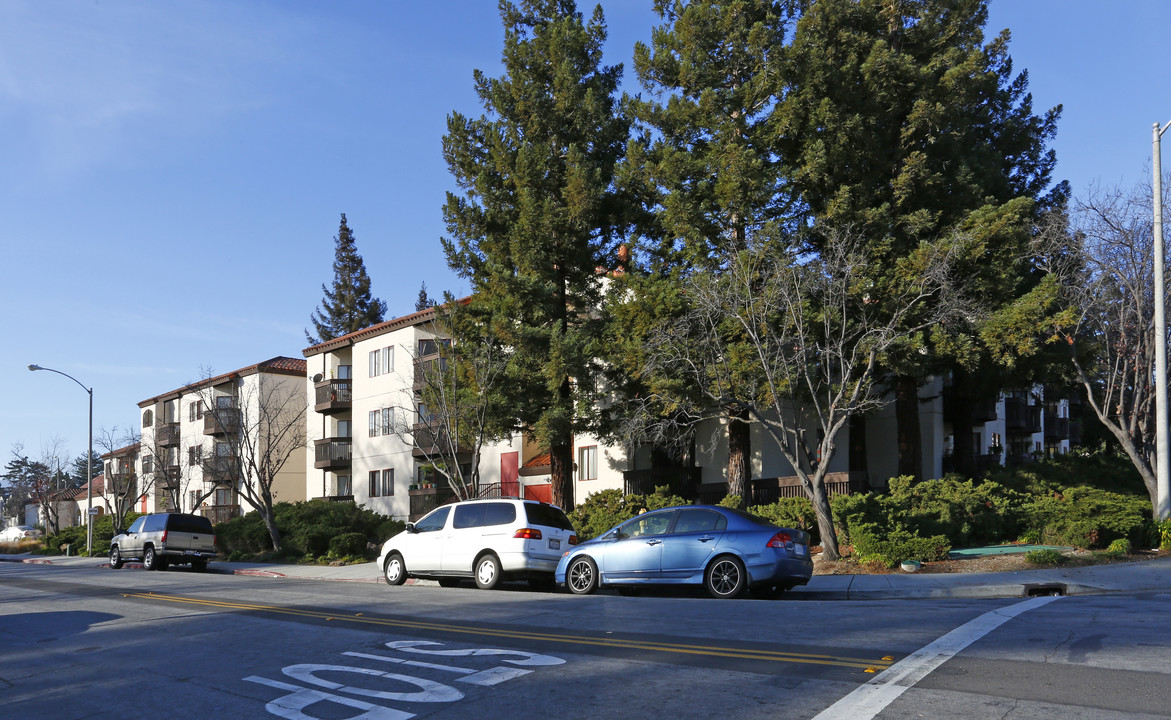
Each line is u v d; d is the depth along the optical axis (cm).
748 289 1920
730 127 2230
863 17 2239
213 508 4866
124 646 1095
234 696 773
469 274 2575
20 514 8725
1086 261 2153
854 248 2041
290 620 1253
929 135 2177
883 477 2881
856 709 614
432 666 839
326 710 700
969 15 2380
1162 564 1638
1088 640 840
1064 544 1911
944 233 2200
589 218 2422
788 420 2848
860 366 2184
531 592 1647
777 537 1392
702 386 2025
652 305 2189
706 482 3017
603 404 2966
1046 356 2339
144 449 5641
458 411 2475
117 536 3123
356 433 4225
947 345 2106
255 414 4628
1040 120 2659
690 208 2228
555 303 2534
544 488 3406
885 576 1609
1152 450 2128
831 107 2111
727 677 730
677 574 1446
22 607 1642
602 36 2639
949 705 616
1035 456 3172
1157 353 1892
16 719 742
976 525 2022
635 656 838
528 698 696
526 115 2533
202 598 1667
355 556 2886
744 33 2284
